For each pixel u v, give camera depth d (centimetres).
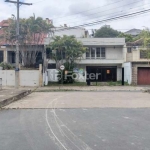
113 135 697
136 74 3312
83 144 609
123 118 968
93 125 833
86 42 3550
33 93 2280
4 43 3528
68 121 904
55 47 3191
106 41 3569
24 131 748
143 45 3041
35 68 3278
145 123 867
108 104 1412
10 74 3075
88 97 1827
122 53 3659
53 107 1290
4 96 1662
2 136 690
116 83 3378
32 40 3341
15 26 3169
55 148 578
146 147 584
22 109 1229
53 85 3195
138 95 2002
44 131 748
